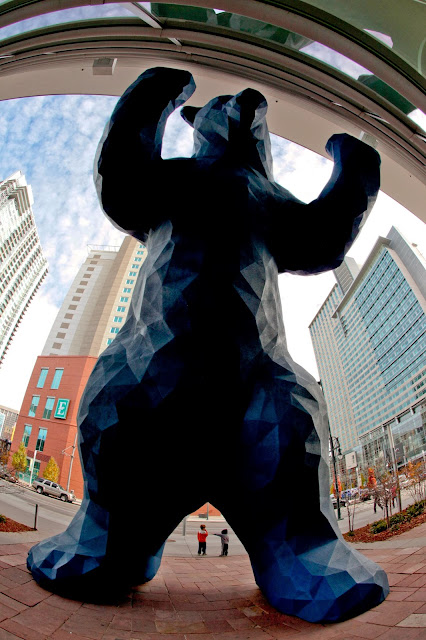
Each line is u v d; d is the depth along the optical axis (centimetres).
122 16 575
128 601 313
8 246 7775
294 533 296
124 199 336
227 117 379
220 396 307
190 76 340
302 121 798
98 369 335
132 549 312
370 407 8150
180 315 308
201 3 445
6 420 10100
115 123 323
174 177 345
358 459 6956
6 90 769
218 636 245
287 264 380
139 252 5012
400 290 7262
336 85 639
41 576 300
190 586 404
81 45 647
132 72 718
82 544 305
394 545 798
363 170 364
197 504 338
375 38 482
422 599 270
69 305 5078
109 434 301
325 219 357
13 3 456
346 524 1589
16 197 7619
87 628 240
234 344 309
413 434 5275
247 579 473
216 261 319
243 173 355
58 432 3109
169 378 299
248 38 607
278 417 304
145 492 306
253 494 304
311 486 301
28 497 1855
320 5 451
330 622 255
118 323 4547
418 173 775
